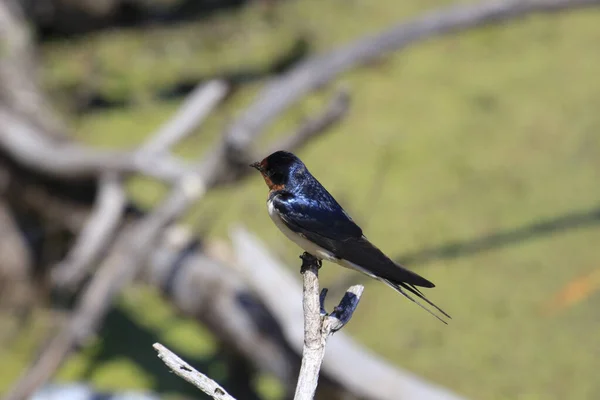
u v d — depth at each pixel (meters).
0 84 13.45
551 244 13.24
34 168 12.37
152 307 13.54
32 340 12.80
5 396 10.48
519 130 15.63
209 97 11.78
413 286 5.70
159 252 11.64
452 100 16.62
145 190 15.16
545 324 12.00
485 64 17.64
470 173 14.84
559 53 17.61
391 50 12.89
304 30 18.83
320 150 15.77
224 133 11.13
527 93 16.56
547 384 11.05
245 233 10.41
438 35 13.12
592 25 18.52
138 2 20.02
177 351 12.47
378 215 14.16
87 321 10.41
